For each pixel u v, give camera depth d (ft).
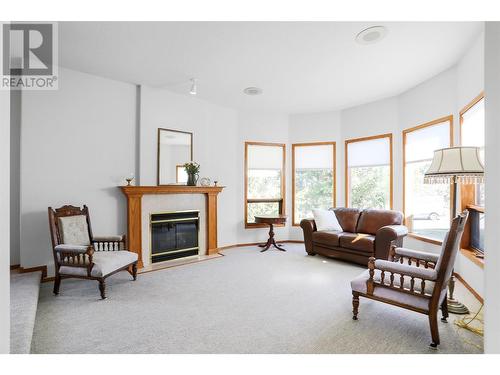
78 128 11.50
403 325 7.18
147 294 9.32
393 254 8.49
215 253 15.34
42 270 10.53
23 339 5.81
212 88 13.71
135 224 12.44
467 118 10.29
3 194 3.04
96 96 11.98
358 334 6.72
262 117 17.92
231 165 16.90
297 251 15.84
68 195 11.23
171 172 14.11
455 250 6.51
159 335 6.70
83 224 10.43
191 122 14.97
